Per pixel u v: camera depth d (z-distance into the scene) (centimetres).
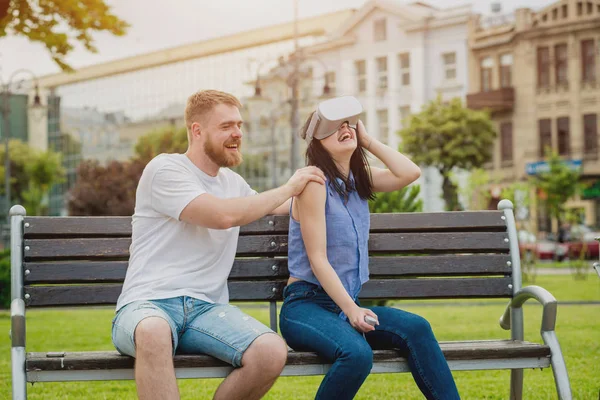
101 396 591
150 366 351
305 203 401
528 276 2083
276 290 439
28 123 7675
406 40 5303
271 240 446
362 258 416
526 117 4897
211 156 410
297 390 620
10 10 1184
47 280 421
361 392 595
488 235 453
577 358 716
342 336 371
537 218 4675
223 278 404
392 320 387
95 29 1238
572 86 4738
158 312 370
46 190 6688
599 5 4631
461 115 4384
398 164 436
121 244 430
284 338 409
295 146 3120
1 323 1163
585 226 4059
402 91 5341
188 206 387
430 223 452
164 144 5762
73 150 7662
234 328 369
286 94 5681
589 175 4712
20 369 356
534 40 4847
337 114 411
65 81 7656
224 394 360
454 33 5144
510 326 448
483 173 4016
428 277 457
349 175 427
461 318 1081
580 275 2181
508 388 598
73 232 429
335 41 5622
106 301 425
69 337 930
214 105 410
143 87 7119
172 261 394
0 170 6322
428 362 374
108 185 4328
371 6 5447
